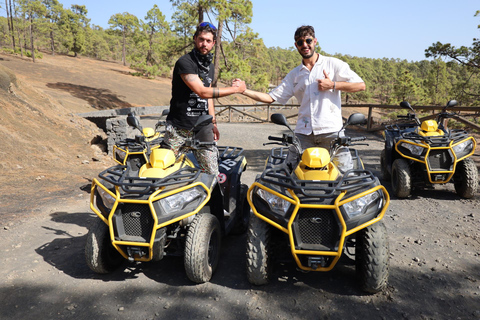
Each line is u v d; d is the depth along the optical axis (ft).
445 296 10.71
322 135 13.75
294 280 11.85
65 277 12.26
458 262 12.85
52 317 10.00
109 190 11.31
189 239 11.20
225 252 14.26
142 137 14.46
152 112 48.96
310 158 11.26
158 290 11.38
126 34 312.71
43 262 13.37
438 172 19.79
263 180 11.07
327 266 10.73
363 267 10.55
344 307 10.27
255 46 102.68
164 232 11.09
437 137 20.33
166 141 13.83
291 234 10.25
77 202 20.86
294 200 10.27
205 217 11.73
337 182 10.41
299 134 14.21
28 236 15.76
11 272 12.61
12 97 38.60
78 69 190.60
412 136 21.22
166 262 13.38
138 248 10.99
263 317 9.90
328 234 10.41
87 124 44.45
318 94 13.62
